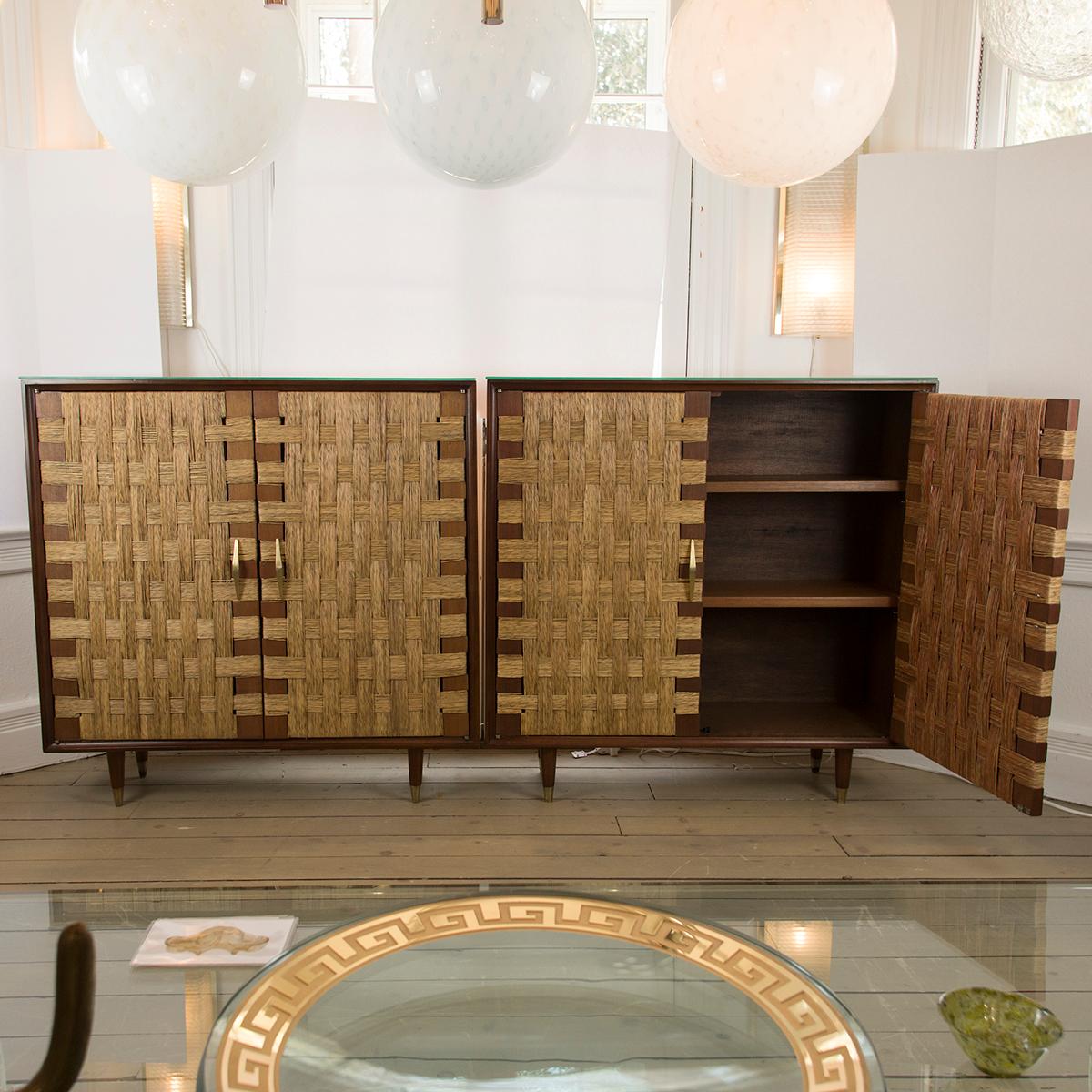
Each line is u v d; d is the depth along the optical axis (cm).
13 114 292
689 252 322
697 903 140
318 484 270
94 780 306
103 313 301
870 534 309
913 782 310
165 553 271
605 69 328
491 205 312
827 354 327
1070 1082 105
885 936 132
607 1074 104
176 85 136
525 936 131
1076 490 292
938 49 299
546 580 275
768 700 323
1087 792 294
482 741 282
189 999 118
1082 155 279
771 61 128
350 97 321
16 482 302
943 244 300
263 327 314
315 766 317
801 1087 103
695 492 273
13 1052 108
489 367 319
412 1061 106
